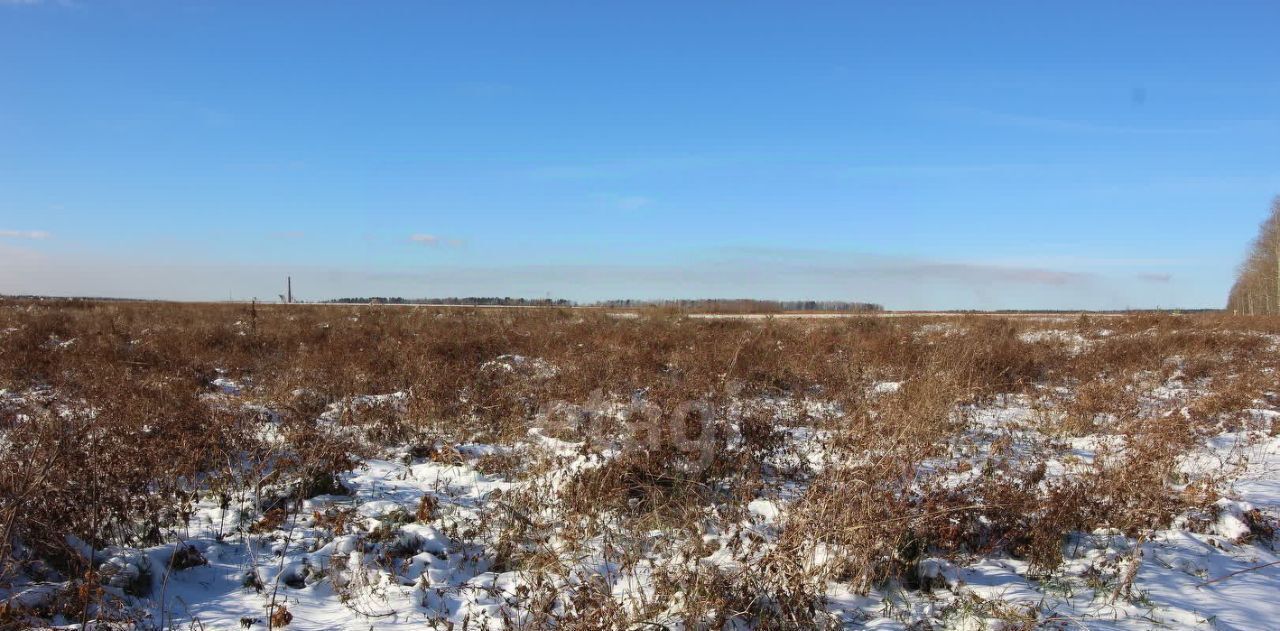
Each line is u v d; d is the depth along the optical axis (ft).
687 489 18.20
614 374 34.47
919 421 21.30
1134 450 20.63
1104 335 57.26
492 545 16.35
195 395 27.43
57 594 12.80
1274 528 17.15
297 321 60.90
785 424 26.30
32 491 13.75
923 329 63.67
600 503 17.48
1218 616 13.06
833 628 12.64
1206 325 63.31
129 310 73.72
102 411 21.75
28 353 36.19
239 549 15.89
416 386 30.66
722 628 12.42
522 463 22.12
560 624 12.44
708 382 27.81
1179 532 16.65
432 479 21.27
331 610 13.66
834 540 14.49
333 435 23.17
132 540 15.55
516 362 40.86
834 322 67.26
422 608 13.73
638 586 13.57
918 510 15.25
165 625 12.80
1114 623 12.80
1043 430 27.45
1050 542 15.11
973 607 13.17
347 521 16.94
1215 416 28.30
